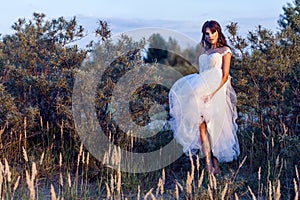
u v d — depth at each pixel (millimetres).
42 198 4590
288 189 4566
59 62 6051
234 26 6051
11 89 6242
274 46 5949
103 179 5254
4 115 5688
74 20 6570
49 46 6508
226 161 5711
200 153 5734
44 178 5336
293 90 6012
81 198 4719
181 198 4762
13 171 5117
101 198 4812
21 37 6477
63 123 5887
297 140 5410
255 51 5910
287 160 5250
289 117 6004
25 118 5500
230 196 4434
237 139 5824
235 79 6172
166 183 5406
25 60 6426
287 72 5906
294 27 6566
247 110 6027
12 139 5816
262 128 5930
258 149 5828
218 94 5621
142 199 4805
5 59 6453
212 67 5629
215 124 5605
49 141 5984
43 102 6176
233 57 6082
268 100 5992
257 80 6039
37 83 5891
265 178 5094
